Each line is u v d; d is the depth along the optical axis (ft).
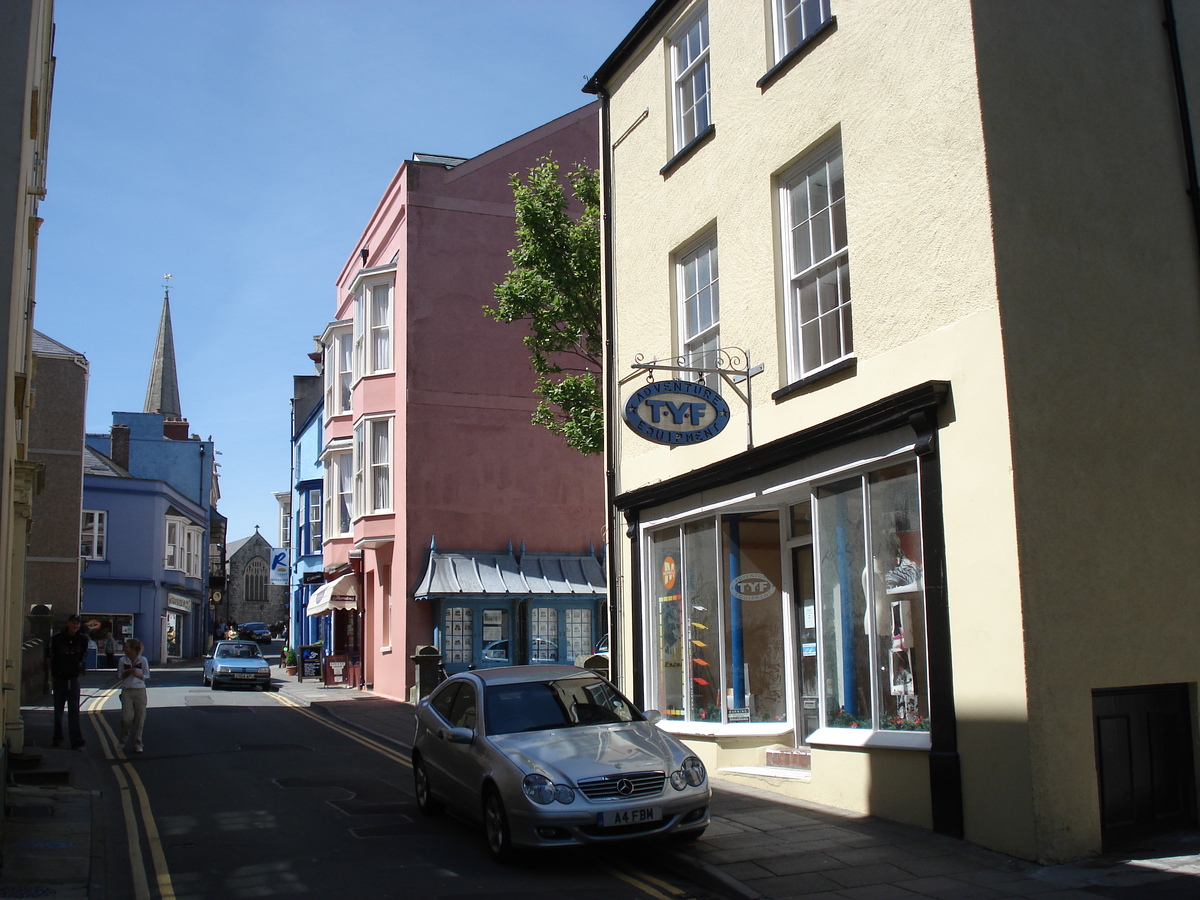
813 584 37.19
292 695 86.53
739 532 40.22
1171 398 30.37
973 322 28.40
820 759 33.42
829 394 34.22
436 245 83.97
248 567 287.07
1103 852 26.37
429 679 70.69
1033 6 30.35
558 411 84.89
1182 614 29.09
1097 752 27.17
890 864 25.48
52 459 122.21
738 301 39.81
